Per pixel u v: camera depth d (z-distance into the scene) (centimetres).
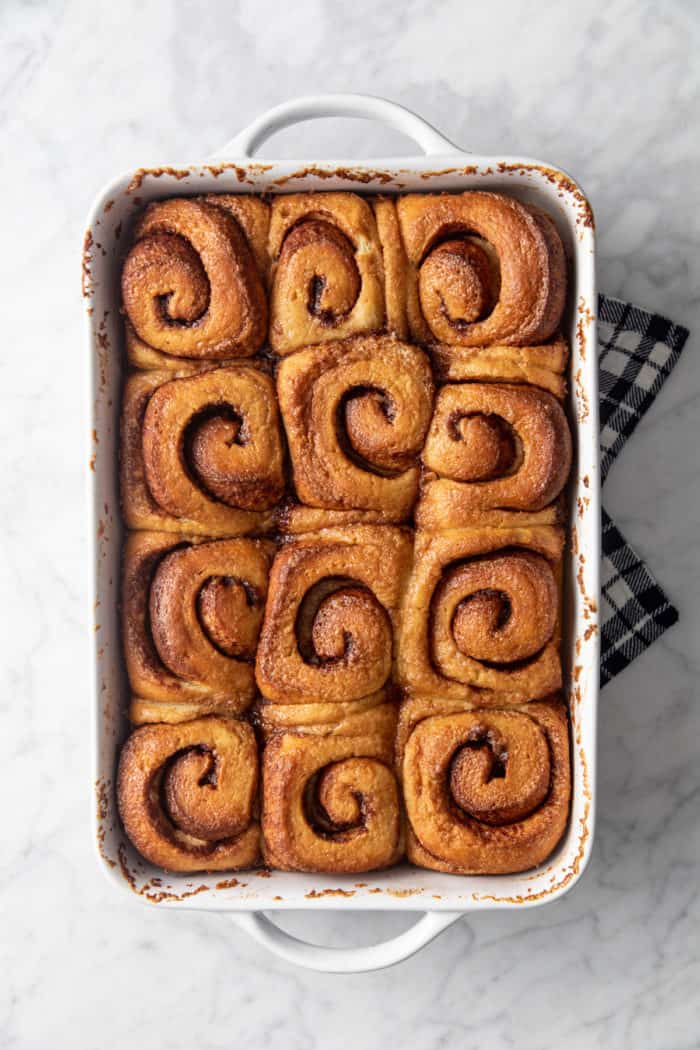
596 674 75
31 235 89
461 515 75
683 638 86
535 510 76
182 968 88
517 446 75
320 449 75
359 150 87
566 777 75
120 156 88
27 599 89
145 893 75
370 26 88
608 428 86
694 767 86
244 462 75
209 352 76
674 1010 86
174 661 75
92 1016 88
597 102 88
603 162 88
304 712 75
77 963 88
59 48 89
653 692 87
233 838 76
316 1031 87
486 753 75
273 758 75
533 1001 86
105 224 76
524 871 76
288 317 76
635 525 86
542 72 88
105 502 75
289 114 76
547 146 88
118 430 77
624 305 86
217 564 76
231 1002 87
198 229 76
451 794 75
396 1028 87
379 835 75
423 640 75
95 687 74
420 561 76
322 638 75
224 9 88
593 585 75
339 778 75
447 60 88
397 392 75
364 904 74
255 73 88
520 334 75
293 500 77
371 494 75
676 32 88
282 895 75
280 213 77
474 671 75
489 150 88
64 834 88
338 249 76
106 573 75
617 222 87
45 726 88
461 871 75
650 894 86
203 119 88
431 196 77
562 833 76
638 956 86
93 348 75
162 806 76
